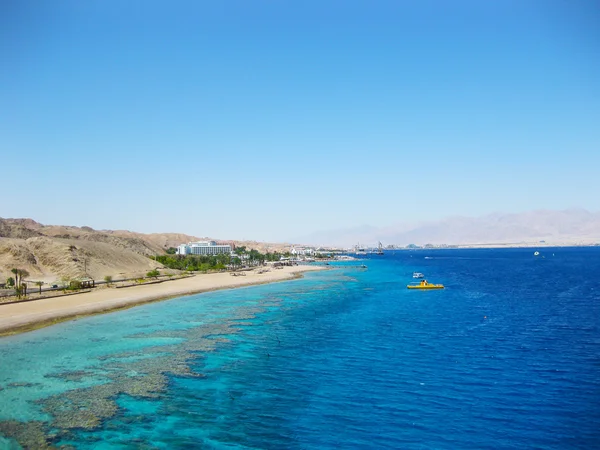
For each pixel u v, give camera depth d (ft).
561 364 128.67
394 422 88.33
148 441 79.46
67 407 93.86
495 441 80.33
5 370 119.34
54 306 222.07
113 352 139.54
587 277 465.88
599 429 84.89
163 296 282.36
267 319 203.92
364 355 138.62
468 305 259.19
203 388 107.04
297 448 77.77
